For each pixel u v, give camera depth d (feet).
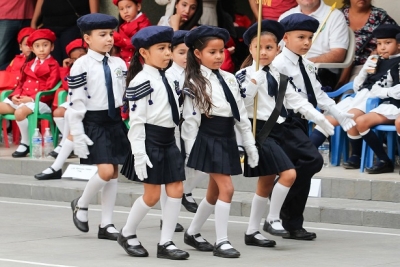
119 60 46.88
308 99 45.39
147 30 40.16
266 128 43.37
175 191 40.65
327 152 59.88
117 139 46.21
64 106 66.95
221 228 41.34
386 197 52.80
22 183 62.59
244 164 43.04
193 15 66.13
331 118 59.31
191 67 41.14
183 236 47.37
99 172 45.68
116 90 45.98
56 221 52.47
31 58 72.08
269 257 41.19
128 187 60.34
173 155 40.60
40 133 71.72
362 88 59.52
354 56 65.21
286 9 68.28
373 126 56.18
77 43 68.80
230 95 41.16
